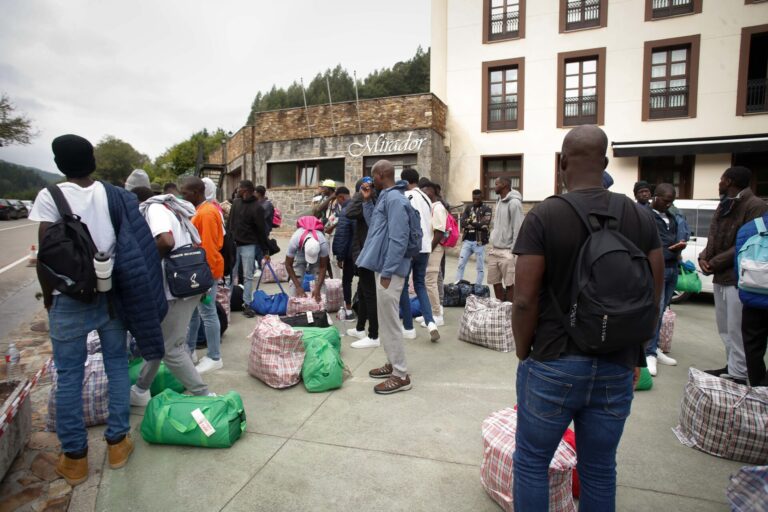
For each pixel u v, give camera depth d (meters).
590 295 1.47
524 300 1.63
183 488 2.45
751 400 2.78
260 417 3.23
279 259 10.82
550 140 15.85
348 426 3.11
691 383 3.01
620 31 15.00
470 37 16.53
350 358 4.47
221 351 4.69
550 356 1.61
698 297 8.23
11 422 2.58
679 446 2.90
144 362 3.33
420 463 2.68
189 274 3.02
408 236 3.59
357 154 16.20
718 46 14.13
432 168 15.36
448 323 5.92
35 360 4.67
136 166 88.00
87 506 2.30
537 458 1.71
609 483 1.68
